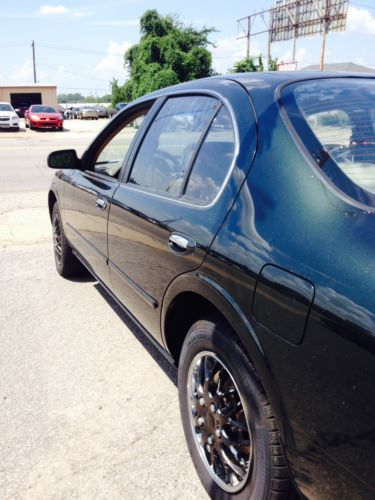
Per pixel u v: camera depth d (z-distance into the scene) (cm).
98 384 331
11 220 773
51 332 406
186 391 246
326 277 162
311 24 5041
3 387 329
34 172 1284
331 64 4281
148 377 339
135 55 5547
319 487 169
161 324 268
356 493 154
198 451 239
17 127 3038
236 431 215
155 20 5281
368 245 158
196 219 231
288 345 171
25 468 256
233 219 208
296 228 180
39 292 489
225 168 229
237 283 195
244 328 190
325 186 182
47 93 5431
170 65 4838
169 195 271
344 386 152
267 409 188
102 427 288
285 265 175
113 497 238
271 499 191
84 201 397
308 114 215
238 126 230
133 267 302
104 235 353
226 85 262
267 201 196
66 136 2669
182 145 278
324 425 161
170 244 247
